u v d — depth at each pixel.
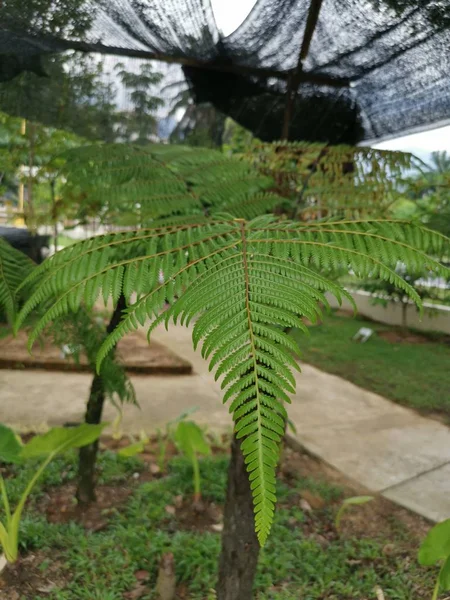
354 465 3.61
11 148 3.24
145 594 2.27
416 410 4.81
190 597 2.28
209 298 0.73
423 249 0.94
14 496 2.93
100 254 0.92
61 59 2.09
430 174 2.12
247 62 2.16
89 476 2.85
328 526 2.88
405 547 2.68
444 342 7.50
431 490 3.28
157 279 0.83
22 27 1.79
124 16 1.78
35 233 3.29
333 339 7.52
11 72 2.04
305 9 1.79
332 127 2.47
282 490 3.19
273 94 2.39
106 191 1.73
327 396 5.13
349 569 2.52
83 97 2.35
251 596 1.97
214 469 3.39
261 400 0.64
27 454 2.26
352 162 1.93
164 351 6.30
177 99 2.47
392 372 5.94
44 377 5.15
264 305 0.71
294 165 2.09
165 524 2.80
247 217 1.69
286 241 0.88
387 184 1.80
